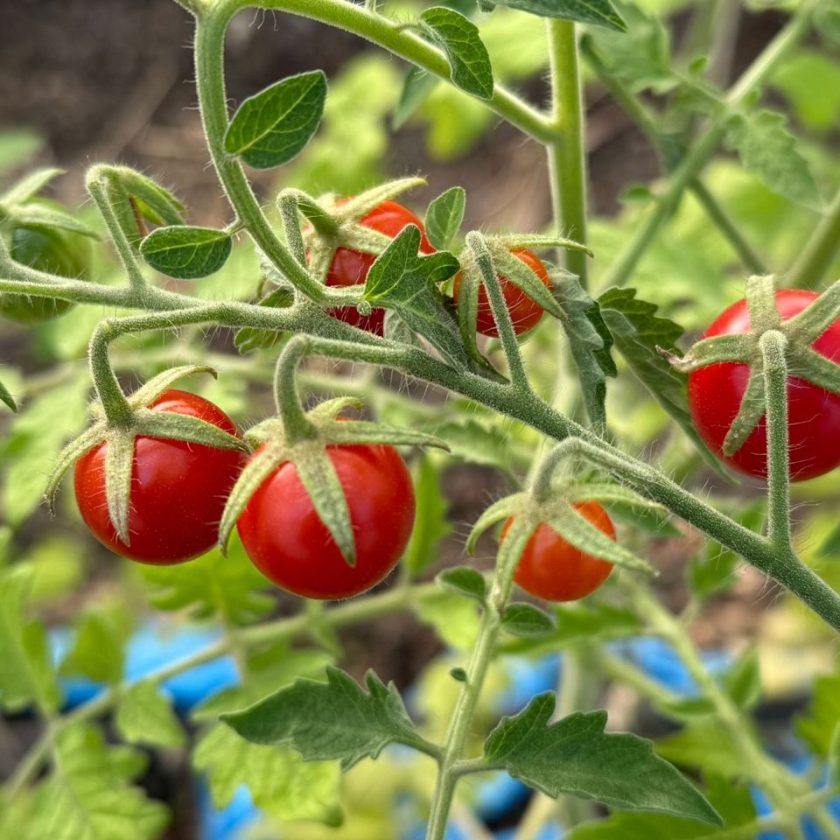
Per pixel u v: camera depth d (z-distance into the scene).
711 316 0.26
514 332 0.16
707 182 0.34
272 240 0.13
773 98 0.49
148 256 0.13
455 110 0.37
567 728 0.15
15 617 0.23
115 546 0.15
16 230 0.18
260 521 0.14
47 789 0.22
